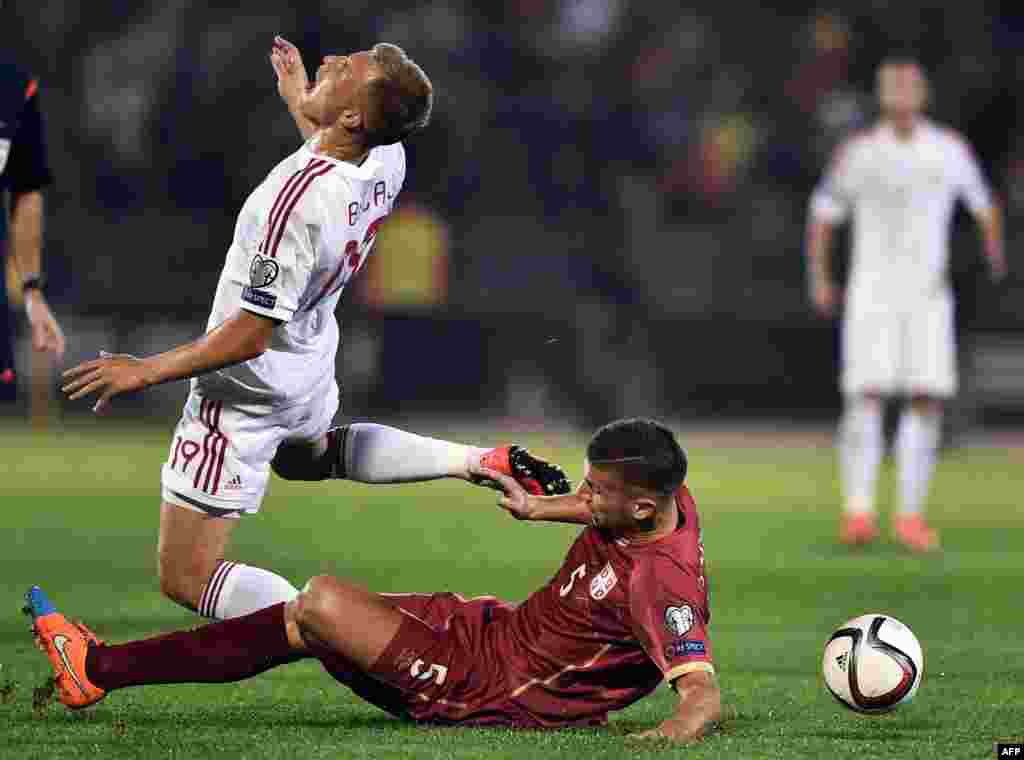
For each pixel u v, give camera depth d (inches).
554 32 3221.0
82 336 2984.7
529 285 2950.3
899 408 2714.1
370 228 733.3
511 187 2997.0
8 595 1139.9
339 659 654.5
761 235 3068.4
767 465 2470.5
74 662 655.1
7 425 2955.2
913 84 1551.4
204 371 698.8
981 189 1569.9
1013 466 2524.6
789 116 3196.4
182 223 3002.0
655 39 3248.0
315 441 796.6
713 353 3041.3
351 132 712.4
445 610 674.8
